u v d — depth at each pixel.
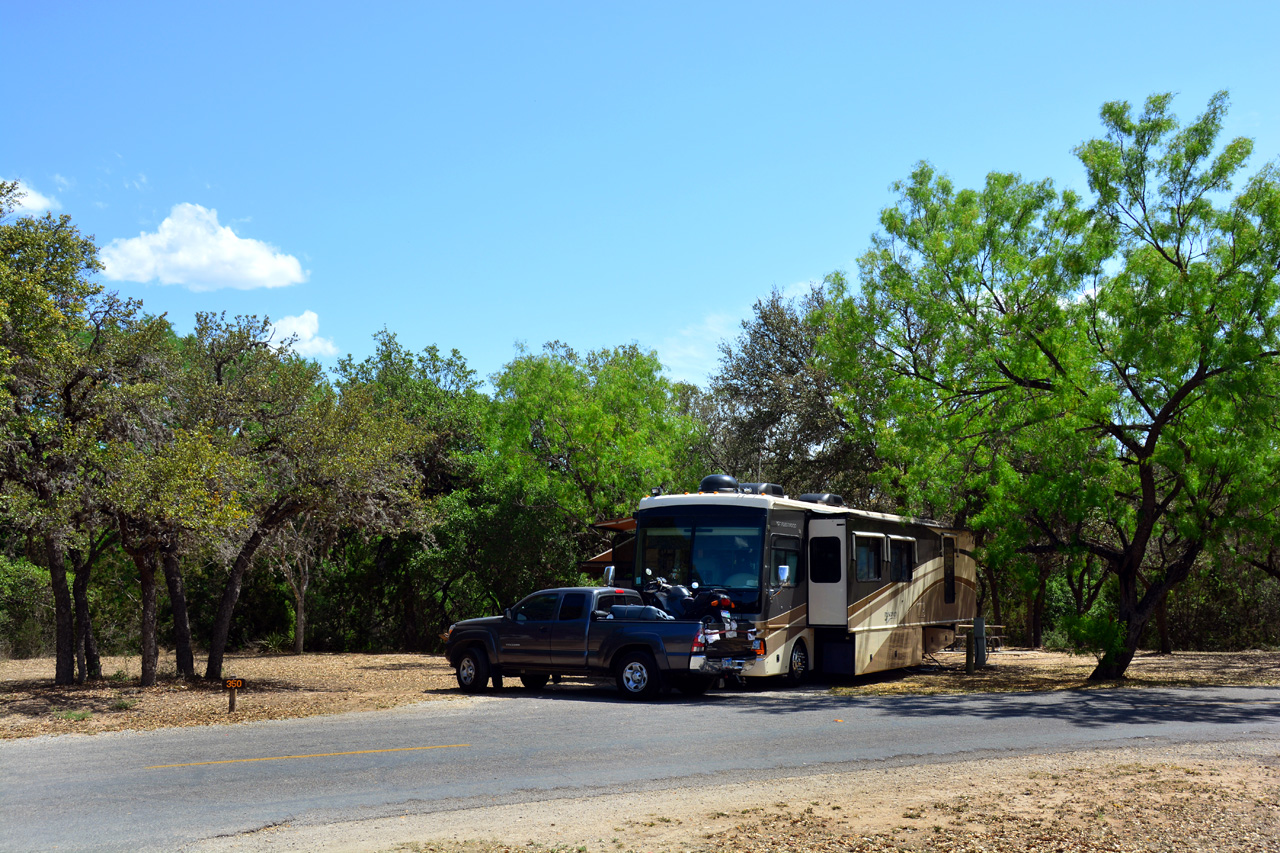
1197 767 9.14
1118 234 19.11
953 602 24.16
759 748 10.66
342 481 18.88
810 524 19.11
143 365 18.23
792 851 6.47
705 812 7.59
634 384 35.25
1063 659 25.88
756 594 17.30
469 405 40.72
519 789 8.54
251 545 19.48
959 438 20.94
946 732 11.77
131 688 17.55
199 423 17.81
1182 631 38.75
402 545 38.22
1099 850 6.45
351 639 39.16
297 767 9.64
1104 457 19.80
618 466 33.22
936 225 23.11
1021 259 20.66
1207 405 18.03
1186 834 6.80
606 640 16.12
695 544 17.98
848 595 18.64
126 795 8.38
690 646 15.59
